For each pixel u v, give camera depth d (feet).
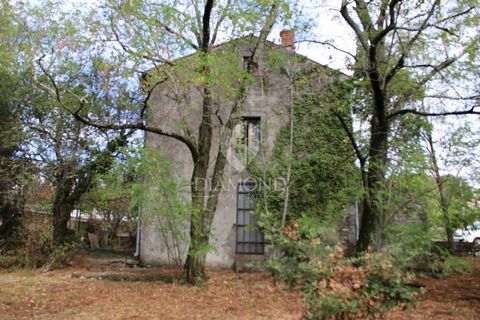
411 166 30.07
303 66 45.65
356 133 39.50
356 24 33.24
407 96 34.17
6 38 44.65
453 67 31.73
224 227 46.01
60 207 45.50
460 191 28.78
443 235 28.81
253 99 47.47
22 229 44.52
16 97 45.96
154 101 47.65
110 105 45.47
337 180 42.73
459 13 29.25
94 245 70.95
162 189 34.32
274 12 35.22
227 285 35.22
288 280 17.20
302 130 45.65
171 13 32.01
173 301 29.55
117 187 44.80
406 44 31.14
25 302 28.07
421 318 25.05
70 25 39.75
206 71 32.42
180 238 37.06
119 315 25.31
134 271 42.52
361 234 30.48
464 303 29.30
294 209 42.34
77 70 42.98
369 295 15.99
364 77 39.22
